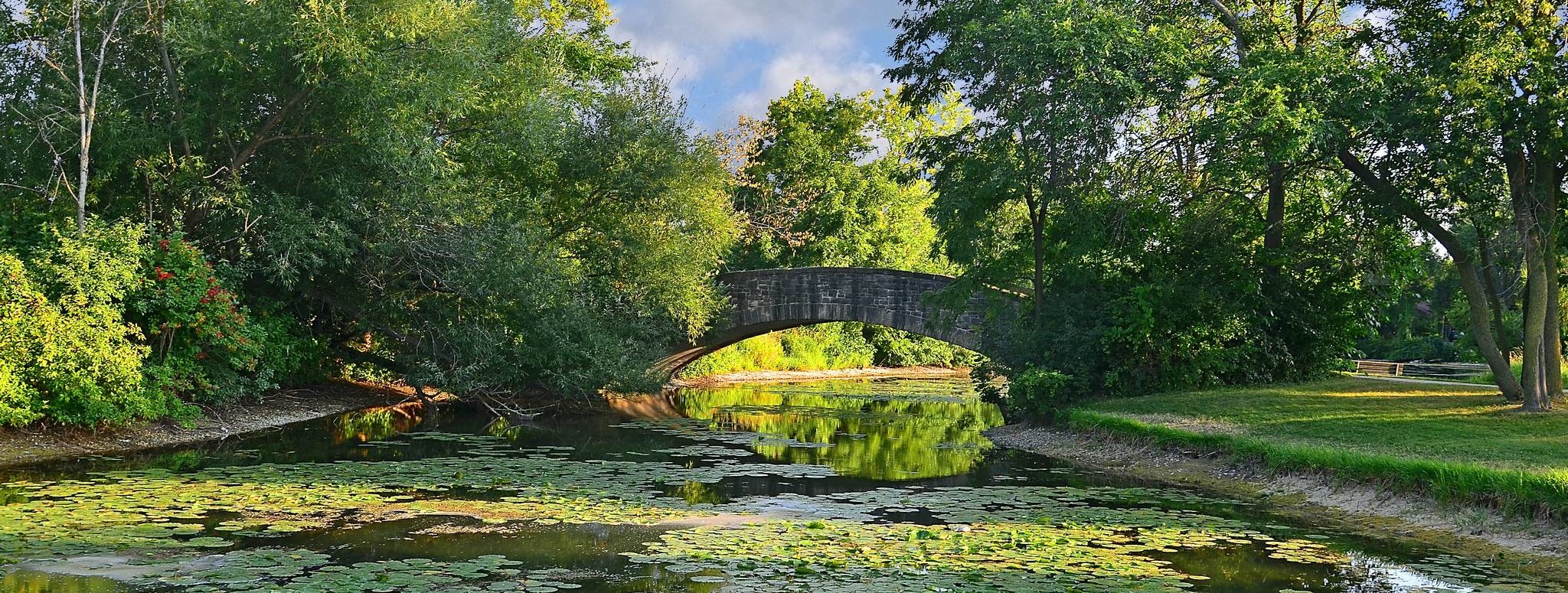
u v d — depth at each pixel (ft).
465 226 67.92
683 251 85.10
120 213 58.18
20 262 42.78
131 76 57.21
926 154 69.82
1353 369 87.30
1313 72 52.44
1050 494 38.78
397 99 57.93
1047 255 69.82
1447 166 50.03
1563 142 47.93
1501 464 34.86
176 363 51.88
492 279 66.33
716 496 37.70
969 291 71.00
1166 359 64.64
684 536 29.71
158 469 40.57
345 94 56.75
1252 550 28.58
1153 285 63.31
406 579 24.09
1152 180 64.08
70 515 30.58
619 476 42.42
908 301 90.02
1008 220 72.69
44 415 44.47
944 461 50.14
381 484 38.55
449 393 74.59
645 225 84.69
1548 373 54.44
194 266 51.55
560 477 41.73
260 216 58.23
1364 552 28.55
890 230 154.20
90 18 55.52
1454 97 50.24
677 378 129.29
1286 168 61.93
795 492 38.99
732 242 97.86
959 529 31.17
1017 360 67.41
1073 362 65.10
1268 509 35.76
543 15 100.99
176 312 50.08
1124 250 65.51
